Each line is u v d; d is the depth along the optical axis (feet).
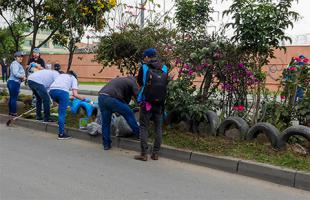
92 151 24.99
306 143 22.61
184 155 22.74
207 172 20.85
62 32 39.58
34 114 34.55
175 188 18.17
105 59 33.12
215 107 27.66
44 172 20.01
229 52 26.50
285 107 25.79
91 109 32.53
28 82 31.50
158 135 23.02
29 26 42.88
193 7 32.27
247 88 26.99
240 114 26.94
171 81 26.37
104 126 25.22
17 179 18.71
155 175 20.11
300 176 18.51
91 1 36.91
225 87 27.20
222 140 24.53
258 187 18.65
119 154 24.38
